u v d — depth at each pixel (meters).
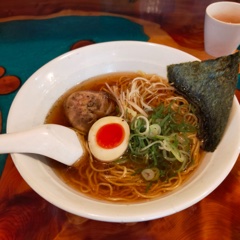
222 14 0.38
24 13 0.42
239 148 0.22
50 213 0.23
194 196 0.19
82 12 0.43
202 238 0.22
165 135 0.27
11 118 0.24
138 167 0.27
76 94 0.29
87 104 0.29
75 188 0.25
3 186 0.25
